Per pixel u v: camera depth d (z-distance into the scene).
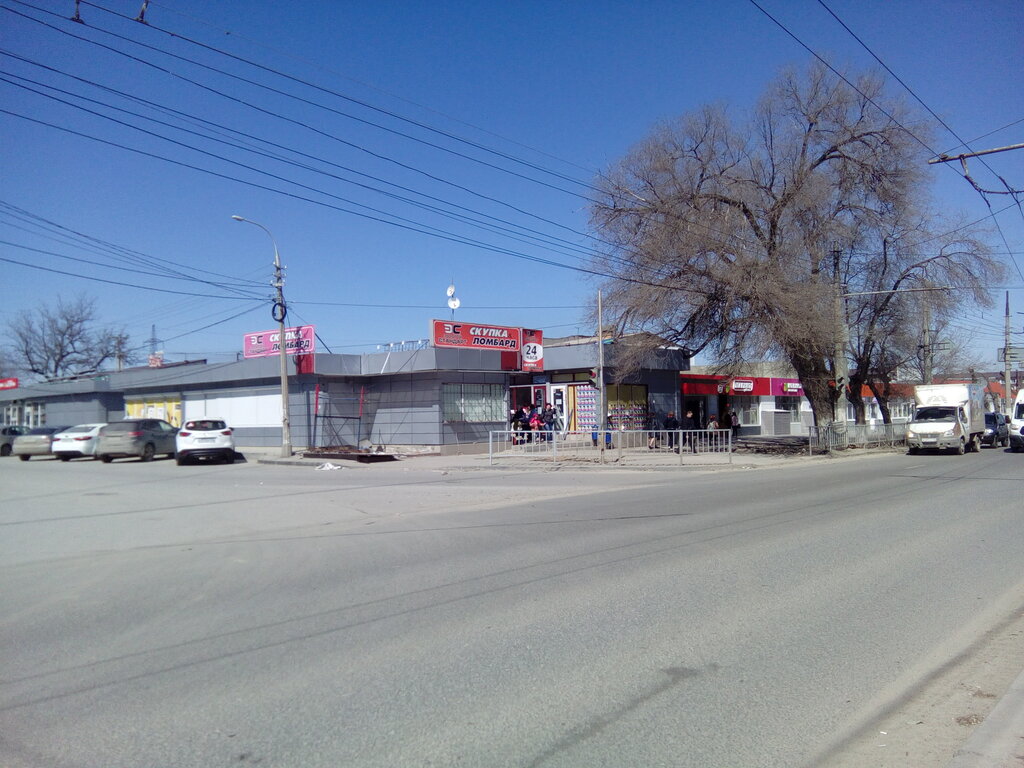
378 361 29.67
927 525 11.52
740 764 3.98
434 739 4.27
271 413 32.47
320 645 5.98
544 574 8.33
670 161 28.55
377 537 11.17
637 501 15.09
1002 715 4.48
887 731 4.38
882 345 34.59
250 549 10.34
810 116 28.28
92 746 4.25
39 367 59.72
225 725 4.49
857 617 6.58
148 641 6.18
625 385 32.75
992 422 38.09
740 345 27.94
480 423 30.56
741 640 5.96
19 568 9.29
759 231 28.33
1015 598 7.21
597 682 5.11
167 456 29.91
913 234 29.41
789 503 14.33
